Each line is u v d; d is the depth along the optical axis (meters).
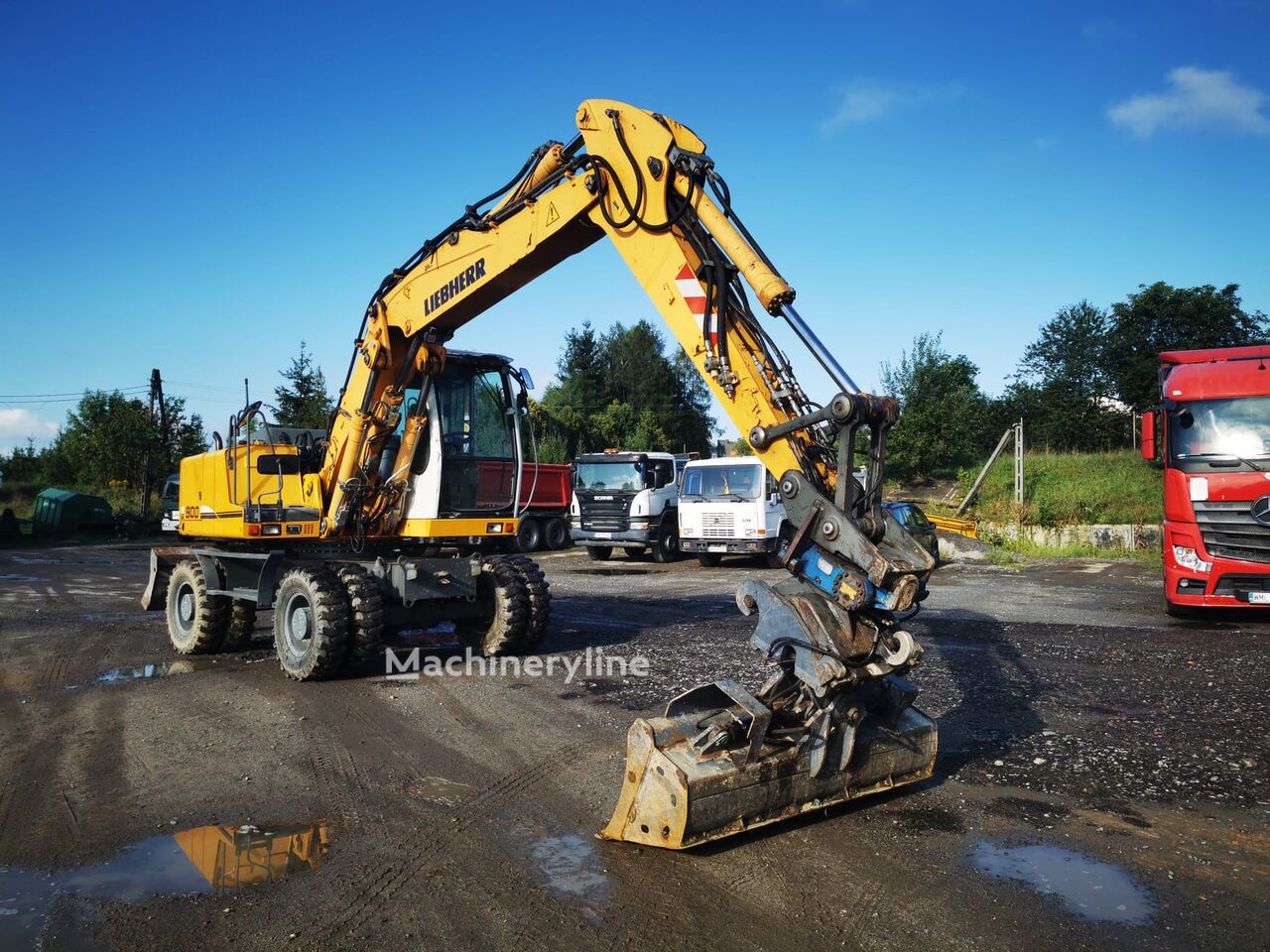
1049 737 6.14
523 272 7.50
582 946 3.47
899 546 4.59
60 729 6.69
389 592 8.63
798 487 4.72
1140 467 28.73
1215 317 38.44
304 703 7.36
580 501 22.02
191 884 4.07
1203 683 7.71
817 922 3.64
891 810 4.86
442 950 3.46
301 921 3.70
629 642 10.02
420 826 4.71
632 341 74.62
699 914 3.71
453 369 9.25
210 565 9.53
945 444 32.53
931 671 8.26
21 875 4.19
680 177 5.55
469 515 9.12
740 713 4.46
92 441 39.16
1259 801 4.93
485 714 6.94
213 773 5.62
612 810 4.91
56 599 14.98
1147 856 4.25
